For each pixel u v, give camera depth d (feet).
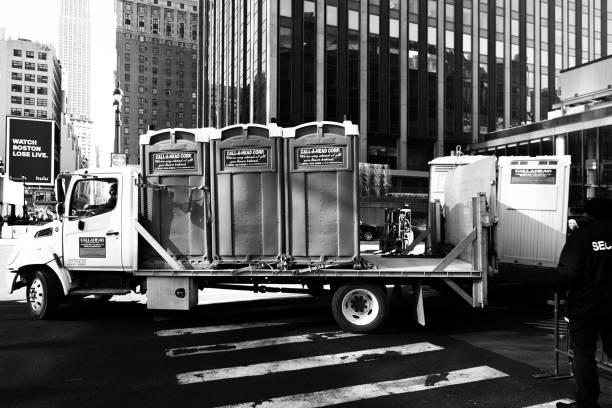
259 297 34.27
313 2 142.51
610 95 88.53
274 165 24.14
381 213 128.47
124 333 23.47
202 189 24.67
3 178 116.88
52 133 139.44
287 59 139.03
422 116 156.56
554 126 100.83
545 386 16.20
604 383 16.49
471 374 17.46
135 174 25.31
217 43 211.41
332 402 14.85
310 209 24.00
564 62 176.65
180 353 20.06
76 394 15.48
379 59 150.92
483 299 23.15
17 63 444.55
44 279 26.02
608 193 85.05
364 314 23.73
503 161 31.09
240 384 16.42
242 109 164.66
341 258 23.81
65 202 25.77
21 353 20.03
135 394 15.49
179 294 24.21
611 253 12.73
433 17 158.92
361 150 148.05
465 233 26.84
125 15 470.39
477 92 163.73
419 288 23.62
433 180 39.86
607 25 186.50
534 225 29.86
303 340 22.17
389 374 17.46
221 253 24.57
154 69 480.64
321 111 141.59
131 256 24.88
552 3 175.52
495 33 167.12
